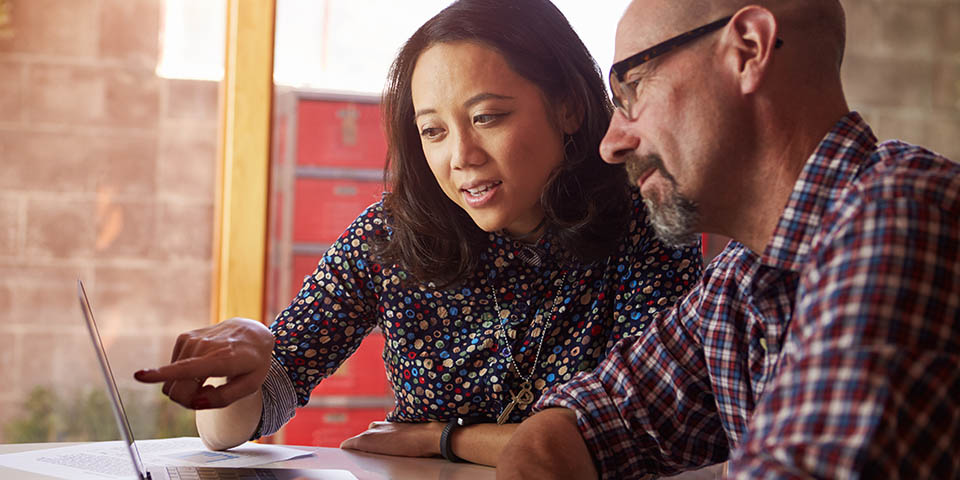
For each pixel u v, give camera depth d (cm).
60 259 339
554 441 118
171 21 344
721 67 92
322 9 341
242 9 329
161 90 344
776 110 92
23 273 337
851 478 65
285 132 341
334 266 155
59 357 339
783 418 70
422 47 137
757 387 110
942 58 360
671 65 94
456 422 145
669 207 98
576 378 128
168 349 344
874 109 359
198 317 346
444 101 133
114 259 342
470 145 134
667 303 142
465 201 137
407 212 146
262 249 330
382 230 154
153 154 344
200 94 346
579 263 144
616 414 122
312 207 343
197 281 346
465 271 145
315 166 343
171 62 344
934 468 67
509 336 146
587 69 140
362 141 345
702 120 93
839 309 70
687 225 98
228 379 121
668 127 95
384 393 338
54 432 334
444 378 148
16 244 336
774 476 67
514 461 113
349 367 336
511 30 133
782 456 68
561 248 144
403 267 148
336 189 345
